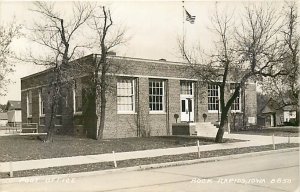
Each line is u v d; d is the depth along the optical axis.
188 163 17.80
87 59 28.97
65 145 23.62
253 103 37.97
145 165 16.73
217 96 35.16
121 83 30.00
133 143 24.73
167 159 18.33
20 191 12.11
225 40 25.81
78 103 31.12
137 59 30.44
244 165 16.38
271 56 24.53
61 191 11.89
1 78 21.81
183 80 33.19
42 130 38.00
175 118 32.28
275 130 34.69
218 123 33.19
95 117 28.44
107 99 28.81
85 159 18.64
